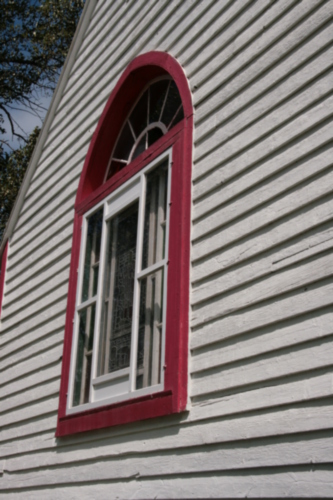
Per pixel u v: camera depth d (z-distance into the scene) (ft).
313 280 10.60
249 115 13.04
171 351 12.99
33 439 18.12
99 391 15.39
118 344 15.25
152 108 17.92
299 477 9.82
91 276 17.49
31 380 19.33
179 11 16.70
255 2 13.83
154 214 15.37
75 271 18.28
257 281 11.74
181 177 14.34
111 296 16.08
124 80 18.24
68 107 22.00
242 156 12.90
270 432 10.46
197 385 12.30
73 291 18.06
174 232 14.01
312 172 11.17
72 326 17.52
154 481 12.74
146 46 17.93
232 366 11.72
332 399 9.73
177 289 13.38
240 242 12.37
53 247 20.38
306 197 11.17
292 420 10.18
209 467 11.46
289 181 11.61
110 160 19.42
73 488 15.47
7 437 19.63
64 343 17.66
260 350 11.18
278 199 11.77
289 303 10.93
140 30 18.58
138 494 13.02
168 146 15.17
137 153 18.20
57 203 20.99
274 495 10.09
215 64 14.53
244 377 11.34
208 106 14.34
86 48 21.77
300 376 10.37
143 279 14.87
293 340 10.62
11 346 21.24
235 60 13.92
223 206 13.04
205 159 13.92
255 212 12.21
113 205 17.03
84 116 20.76
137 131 18.52
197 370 12.39
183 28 16.26
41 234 21.49
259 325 11.35
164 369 13.03
